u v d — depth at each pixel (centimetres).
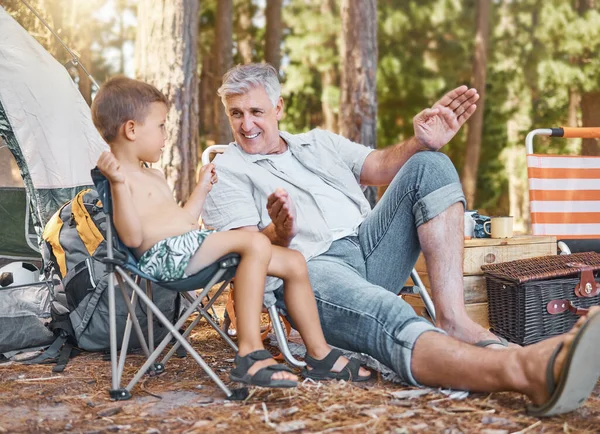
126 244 236
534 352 208
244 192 286
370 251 281
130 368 285
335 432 201
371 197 734
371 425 205
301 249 277
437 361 228
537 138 1499
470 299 339
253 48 1516
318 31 1401
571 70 1320
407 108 1499
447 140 290
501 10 1445
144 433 203
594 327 191
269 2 1256
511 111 1492
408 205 270
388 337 240
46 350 311
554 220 405
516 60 1428
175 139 596
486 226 356
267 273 245
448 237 262
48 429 209
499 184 1552
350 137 830
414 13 1427
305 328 251
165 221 247
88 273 309
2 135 375
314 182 290
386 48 1460
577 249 387
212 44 1469
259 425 207
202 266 235
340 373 249
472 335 253
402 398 228
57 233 319
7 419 219
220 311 429
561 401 201
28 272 332
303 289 251
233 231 239
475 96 285
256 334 234
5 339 305
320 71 1484
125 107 250
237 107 288
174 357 305
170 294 317
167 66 598
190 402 233
